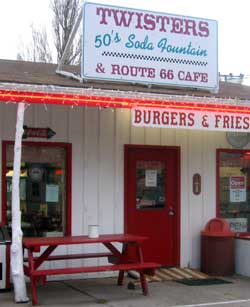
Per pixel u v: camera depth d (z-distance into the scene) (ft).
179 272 34.40
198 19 32.14
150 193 34.88
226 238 34.40
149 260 34.65
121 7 30.04
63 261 31.78
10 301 26.30
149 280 32.12
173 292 29.35
